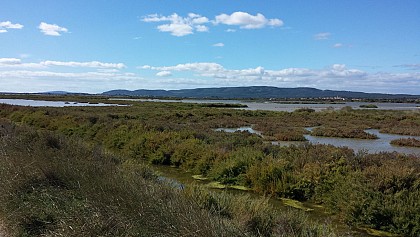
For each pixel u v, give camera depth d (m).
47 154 8.59
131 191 5.98
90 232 4.89
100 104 81.88
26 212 5.76
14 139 10.67
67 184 6.90
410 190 8.36
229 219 6.43
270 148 14.48
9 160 7.82
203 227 4.86
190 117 43.78
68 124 25.81
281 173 10.81
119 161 11.50
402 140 24.19
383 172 8.91
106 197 5.77
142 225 5.10
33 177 7.13
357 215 8.23
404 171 8.80
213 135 19.95
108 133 20.42
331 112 58.53
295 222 6.50
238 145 15.80
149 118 38.22
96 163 8.51
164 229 4.96
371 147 22.64
